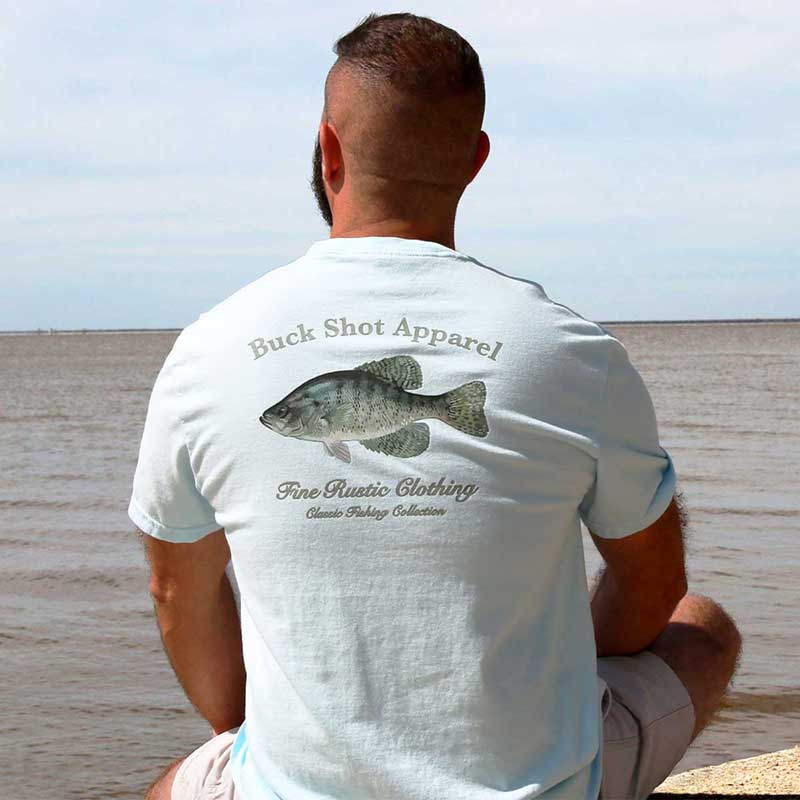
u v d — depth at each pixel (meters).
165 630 2.12
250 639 1.78
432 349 1.70
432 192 1.82
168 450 1.82
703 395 43.09
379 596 1.66
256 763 1.76
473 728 1.64
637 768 2.10
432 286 1.75
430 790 1.62
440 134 1.79
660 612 2.09
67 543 14.34
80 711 7.19
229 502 1.76
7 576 12.03
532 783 1.65
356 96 1.79
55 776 5.97
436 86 1.77
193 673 2.17
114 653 8.72
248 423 1.72
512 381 1.69
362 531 1.67
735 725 6.44
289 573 1.69
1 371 82.88
